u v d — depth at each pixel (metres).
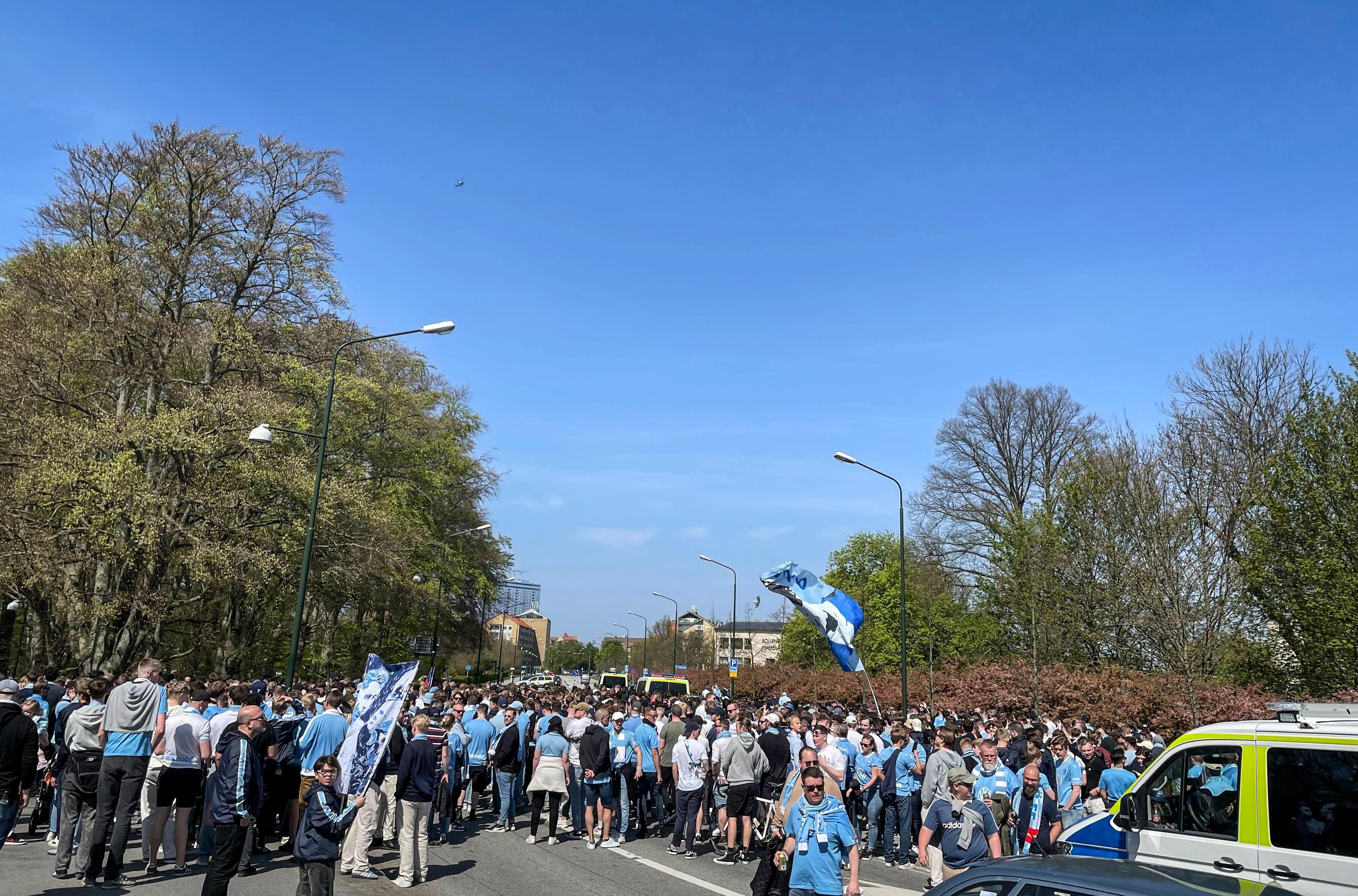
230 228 30.11
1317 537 23.22
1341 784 6.20
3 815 9.55
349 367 34.75
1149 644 28.30
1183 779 7.20
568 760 13.63
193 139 28.92
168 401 28.41
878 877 11.58
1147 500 27.33
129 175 28.86
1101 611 29.73
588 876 10.62
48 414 26.16
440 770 13.01
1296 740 6.53
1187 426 31.38
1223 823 6.79
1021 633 30.89
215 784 8.23
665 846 13.02
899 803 12.79
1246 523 26.36
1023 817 10.27
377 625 38.31
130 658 28.03
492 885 10.11
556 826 13.07
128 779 9.19
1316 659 23.08
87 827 9.25
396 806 12.05
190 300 29.56
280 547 28.50
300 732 11.38
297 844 7.67
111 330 26.62
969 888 5.09
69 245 28.03
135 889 8.98
